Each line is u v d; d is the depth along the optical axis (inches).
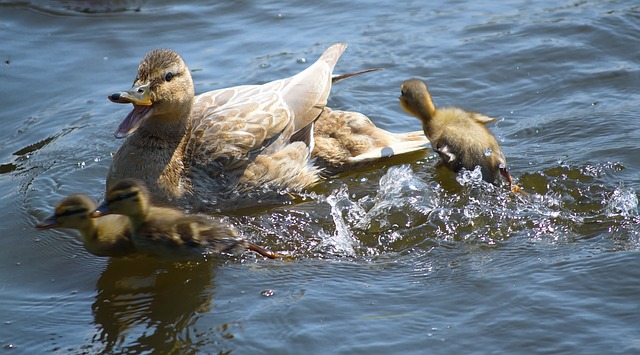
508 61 621.9
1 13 693.3
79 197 423.2
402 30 671.1
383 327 358.3
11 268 430.6
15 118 575.8
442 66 620.7
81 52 649.0
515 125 551.8
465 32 663.1
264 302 383.6
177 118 479.5
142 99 459.8
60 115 577.3
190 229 416.5
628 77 595.2
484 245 425.1
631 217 438.3
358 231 451.2
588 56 622.2
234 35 672.4
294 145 510.3
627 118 541.0
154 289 405.1
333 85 612.7
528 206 457.4
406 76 614.2
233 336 359.6
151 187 470.9
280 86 532.7
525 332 349.7
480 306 369.4
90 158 530.3
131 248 432.5
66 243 452.4
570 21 665.0
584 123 540.7
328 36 666.8
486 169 481.1
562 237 425.7
